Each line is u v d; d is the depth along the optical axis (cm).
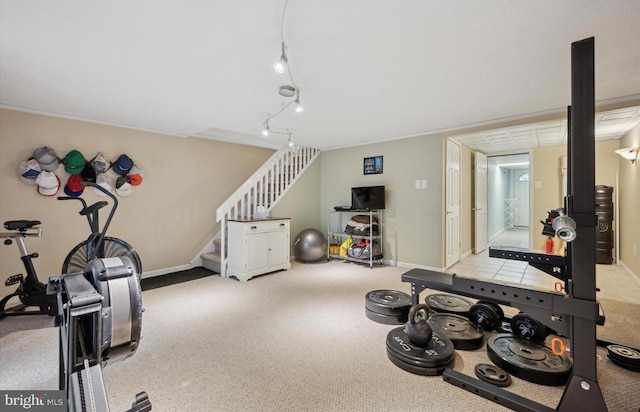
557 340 191
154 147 413
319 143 523
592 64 142
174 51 200
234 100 296
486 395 161
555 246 559
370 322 260
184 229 448
